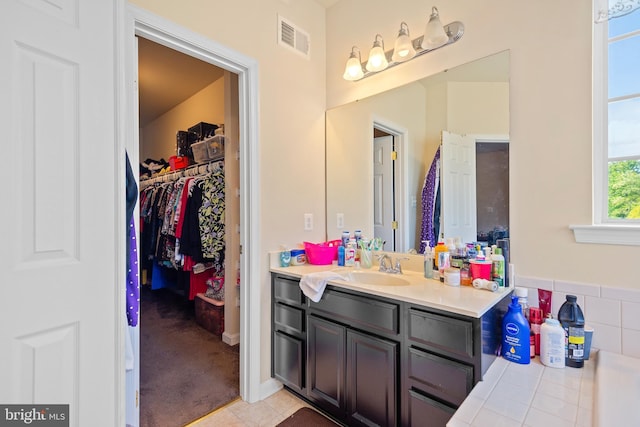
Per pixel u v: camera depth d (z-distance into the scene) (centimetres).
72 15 93
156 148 479
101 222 99
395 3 193
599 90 130
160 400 185
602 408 88
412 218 188
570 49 133
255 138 186
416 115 185
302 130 216
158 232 354
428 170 180
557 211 136
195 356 241
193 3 157
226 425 164
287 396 191
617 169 127
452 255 160
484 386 106
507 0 150
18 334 81
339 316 160
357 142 214
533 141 142
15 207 81
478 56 159
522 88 145
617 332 123
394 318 138
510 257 148
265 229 192
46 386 86
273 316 195
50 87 88
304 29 217
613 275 124
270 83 195
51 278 88
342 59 223
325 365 167
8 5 80
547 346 121
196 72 317
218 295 294
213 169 298
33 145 84
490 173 155
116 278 104
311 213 222
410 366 133
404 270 191
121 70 106
